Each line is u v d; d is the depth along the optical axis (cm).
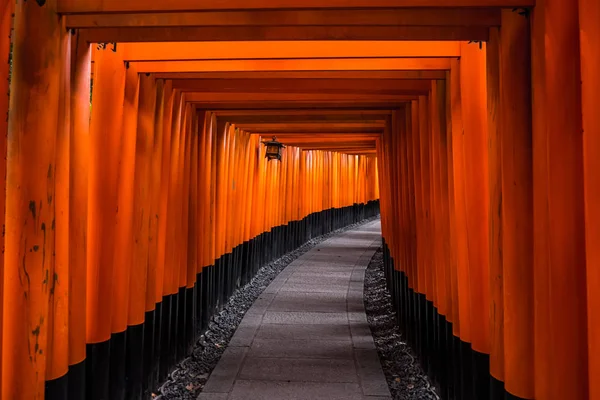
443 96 398
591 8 170
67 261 270
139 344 400
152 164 423
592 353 174
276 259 1198
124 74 352
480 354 312
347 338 621
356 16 258
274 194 1169
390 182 712
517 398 239
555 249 201
